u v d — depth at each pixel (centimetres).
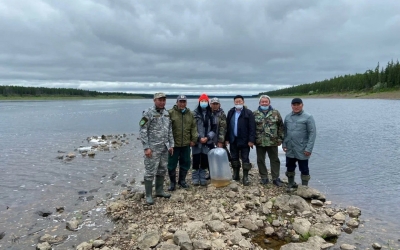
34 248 589
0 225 692
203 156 901
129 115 4816
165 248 534
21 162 1345
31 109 6725
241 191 846
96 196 883
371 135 2095
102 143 1903
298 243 560
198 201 777
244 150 899
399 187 952
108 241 591
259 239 604
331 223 675
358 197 862
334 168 1193
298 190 844
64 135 2334
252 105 7762
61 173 1151
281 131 883
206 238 581
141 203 776
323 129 2452
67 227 675
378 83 10056
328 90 13138
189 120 835
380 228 657
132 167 1248
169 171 852
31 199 864
